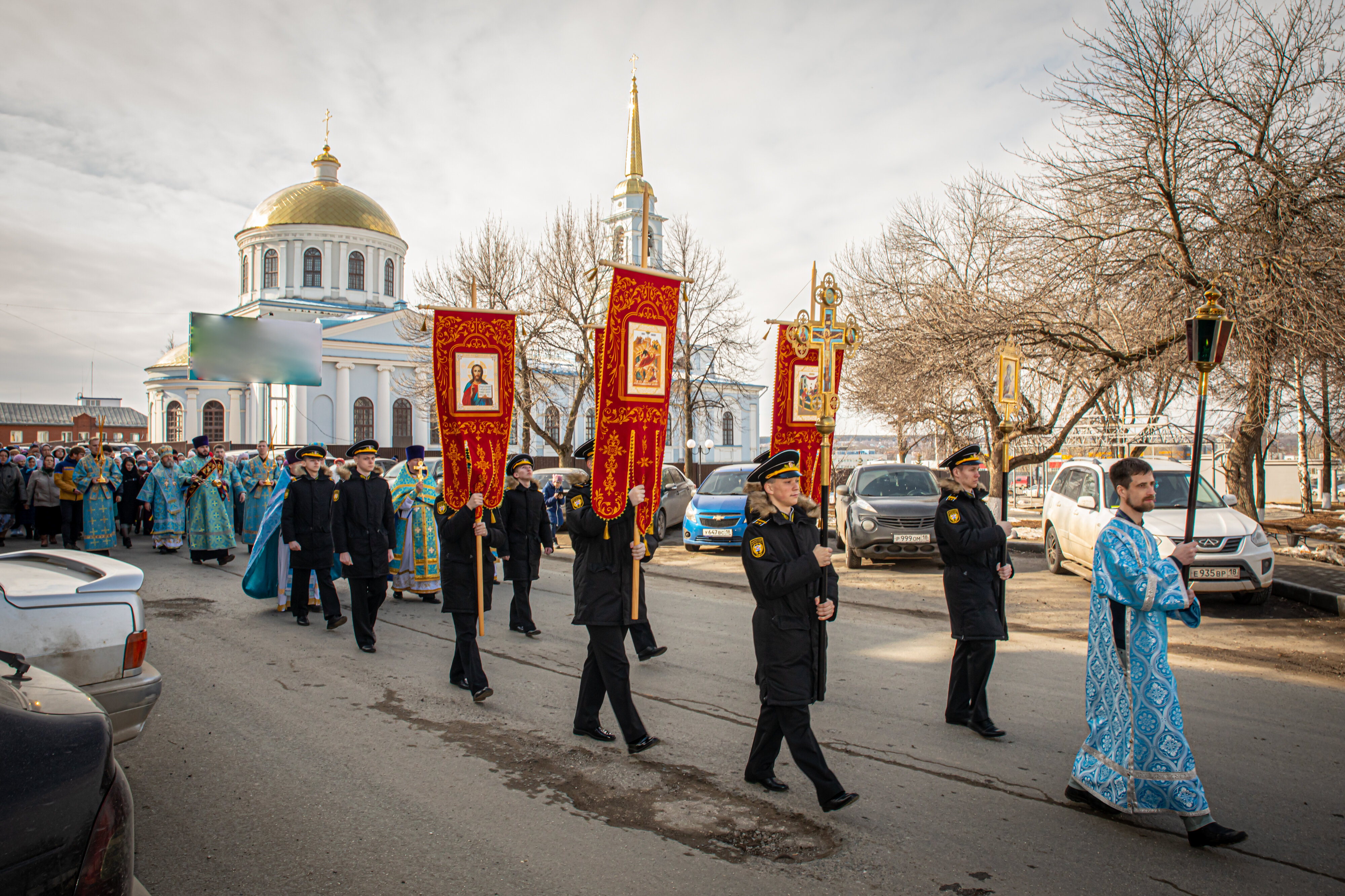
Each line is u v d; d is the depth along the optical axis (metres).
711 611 9.10
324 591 8.23
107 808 2.25
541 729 5.16
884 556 12.06
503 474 6.41
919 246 24.70
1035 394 20.36
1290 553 12.98
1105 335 16.38
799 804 4.03
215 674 6.46
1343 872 3.38
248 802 4.06
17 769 2.09
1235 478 14.80
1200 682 6.24
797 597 3.89
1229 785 4.26
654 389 5.18
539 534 8.08
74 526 15.23
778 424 5.81
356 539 7.14
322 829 3.76
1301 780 4.34
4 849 2.00
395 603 9.81
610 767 4.53
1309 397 19.72
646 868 3.40
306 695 5.89
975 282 20.81
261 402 42.91
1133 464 3.79
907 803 4.03
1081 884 3.27
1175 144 13.33
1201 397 4.11
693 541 14.51
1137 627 3.70
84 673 4.00
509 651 7.24
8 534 18.28
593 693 5.00
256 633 7.98
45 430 75.62
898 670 6.47
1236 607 9.22
